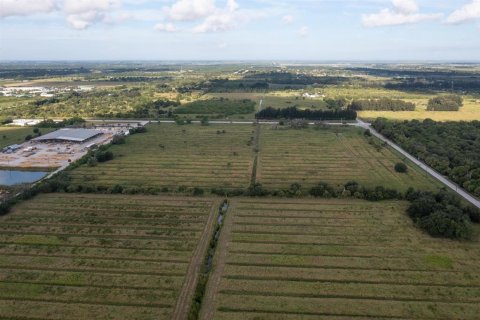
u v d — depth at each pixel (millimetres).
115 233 111312
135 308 79750
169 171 168750
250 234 111125
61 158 190125
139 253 100688
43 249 102438
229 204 132000
